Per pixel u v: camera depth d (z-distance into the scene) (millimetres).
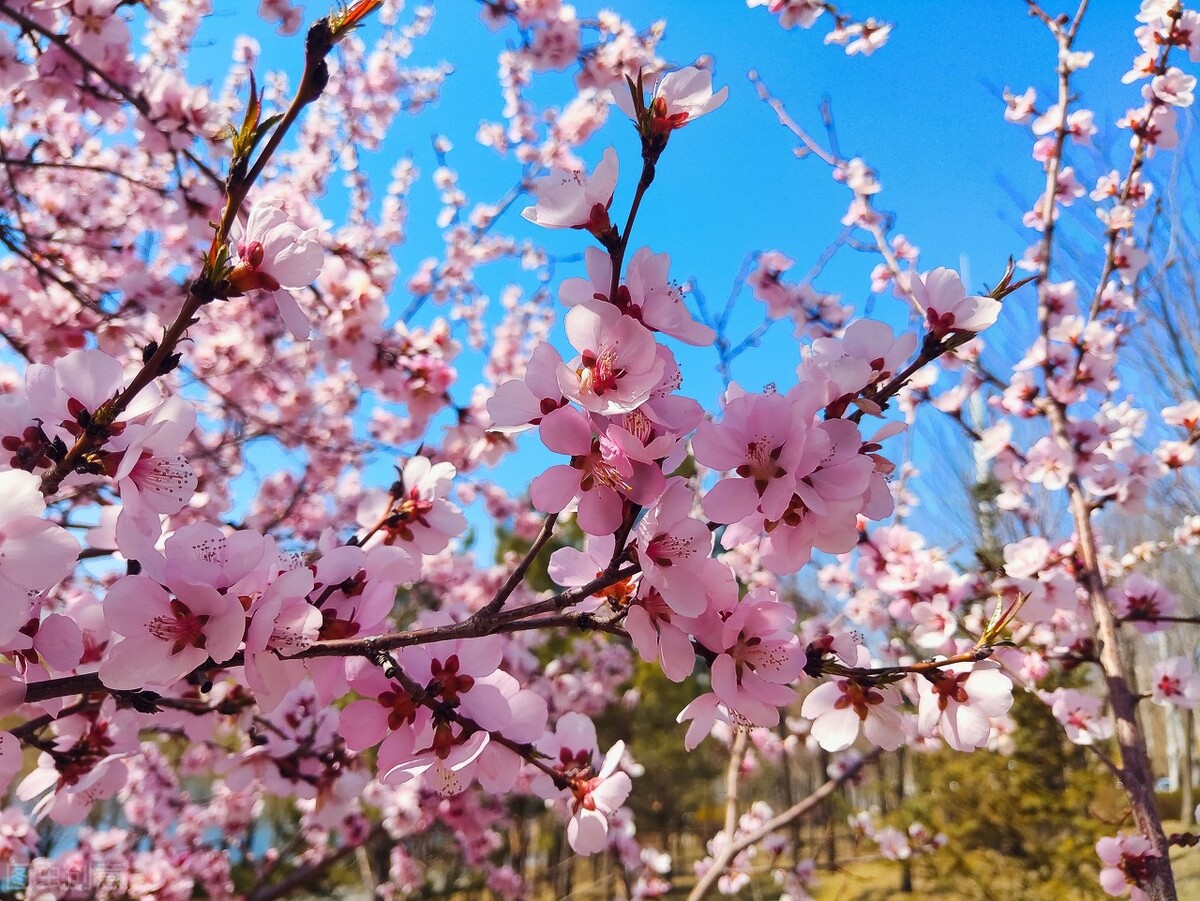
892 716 1561
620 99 1269
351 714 1481
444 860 9508
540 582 9891
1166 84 3795
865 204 4680
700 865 6117
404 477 2156
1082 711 3740
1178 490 5711
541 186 1283
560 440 1243
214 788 6586
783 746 6609
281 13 4617
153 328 5090
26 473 1146
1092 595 3381
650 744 12477
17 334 4211
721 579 1316
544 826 13633
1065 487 3746
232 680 2410
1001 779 8289
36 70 3523
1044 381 3918
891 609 3844
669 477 1240
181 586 1227
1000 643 1526
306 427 6172
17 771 1243
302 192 6836
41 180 5211
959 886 8203
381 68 6668
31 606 1261
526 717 1603
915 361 1451
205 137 3689
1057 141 4141
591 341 1230
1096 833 7449
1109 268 4109
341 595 1621
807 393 1262
